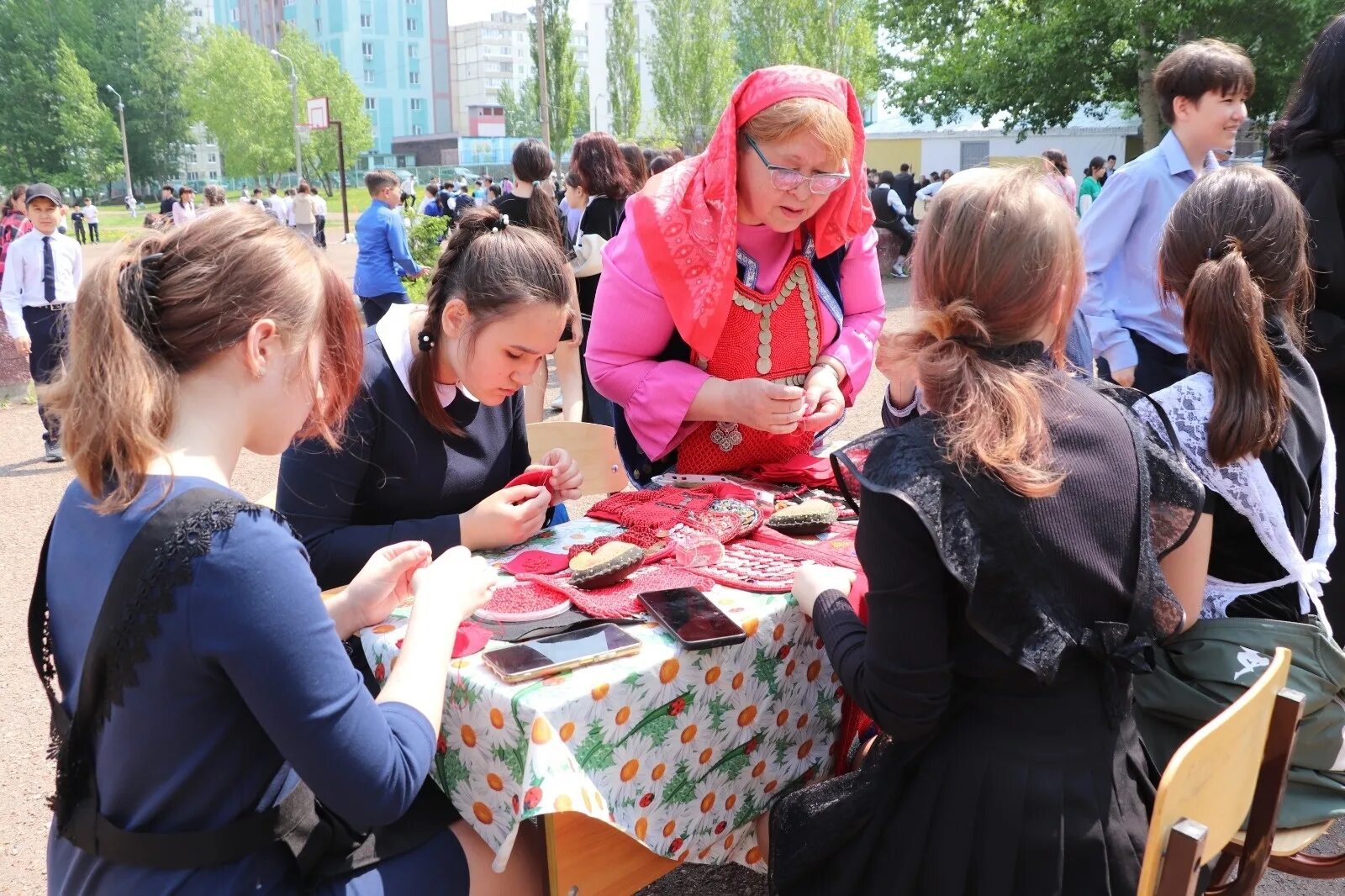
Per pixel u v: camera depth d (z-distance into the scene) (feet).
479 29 350.84
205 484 3.88
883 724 4.61
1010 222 4.50
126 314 3.83
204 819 4.00
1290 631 5.68
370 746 4.00
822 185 7.04
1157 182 10.59
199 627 3.67
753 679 5.62
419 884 4.74
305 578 3.92
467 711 4.94
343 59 326.03
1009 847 4.48
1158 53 60.18
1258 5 56.08
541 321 6.17
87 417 3.77
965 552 4.20
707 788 5.56
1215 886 5.90
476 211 6.46
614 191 17.43
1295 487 5.98
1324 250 8.44
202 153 293.23
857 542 4.58
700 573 6.19
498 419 7.32
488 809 5.03
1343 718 5.65
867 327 8.43
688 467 8.21
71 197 181.98
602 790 4.95
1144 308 10.82
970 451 4.30
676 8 162.71
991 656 4.51
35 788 9.68
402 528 6.49
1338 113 8.45
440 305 6.44
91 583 3.83
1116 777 4.62
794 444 8.07
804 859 5.09
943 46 71.51
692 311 7.46
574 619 5.62
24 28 179.63
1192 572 5.30
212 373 4.01
